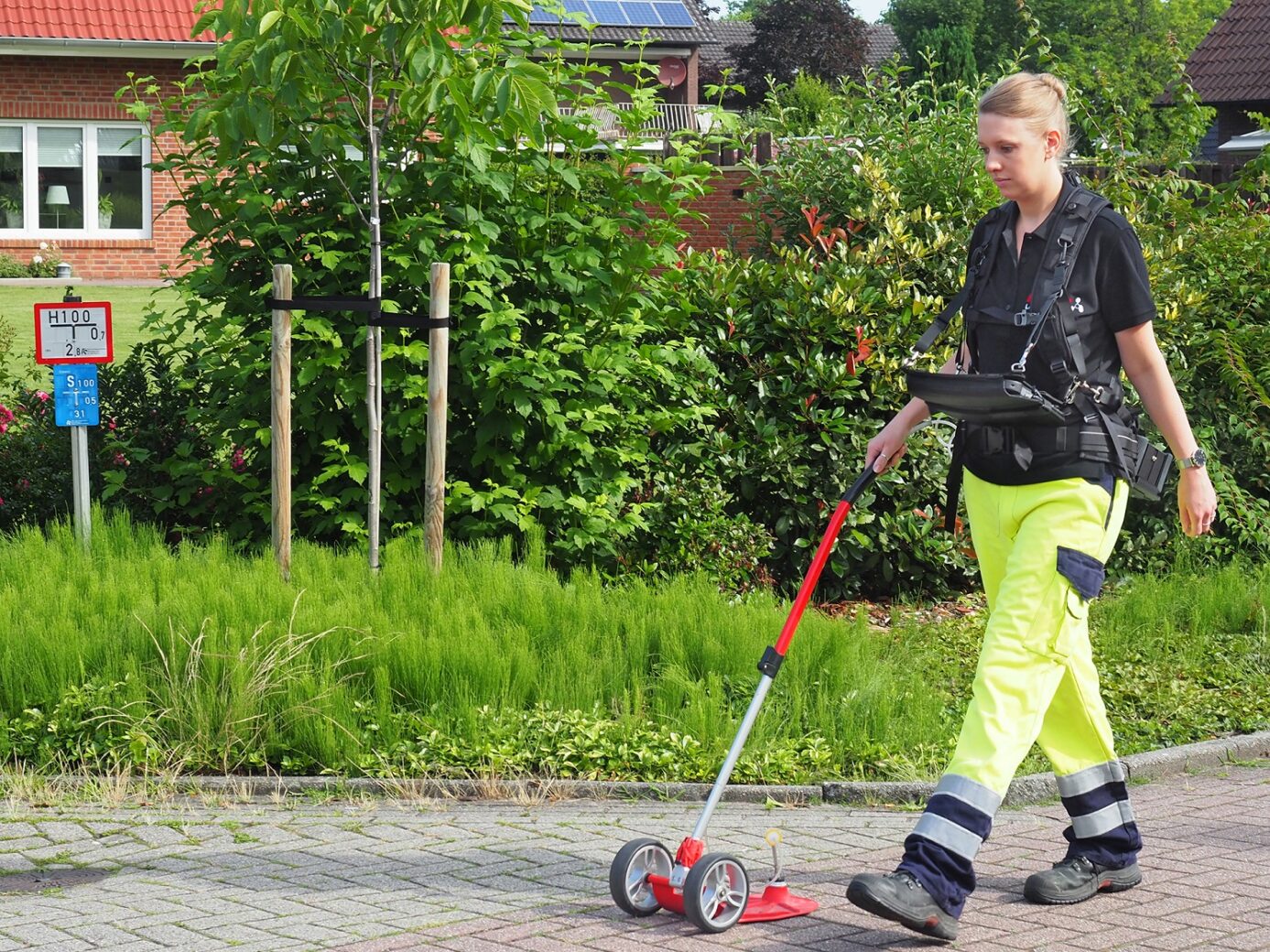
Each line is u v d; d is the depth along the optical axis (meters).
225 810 7.13
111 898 5.77
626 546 11.36
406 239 10.68
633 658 8.73
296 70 9.45
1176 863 6.30
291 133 10.62
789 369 12.07
